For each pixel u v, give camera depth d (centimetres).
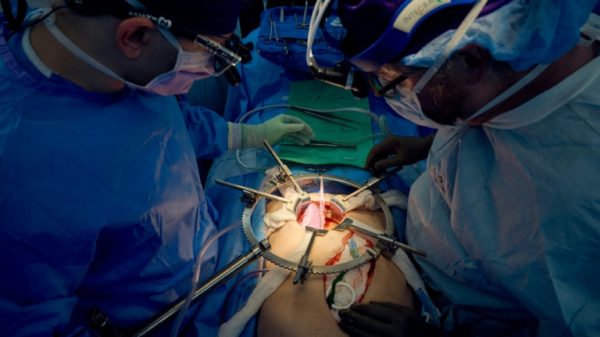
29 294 80
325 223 125
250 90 189
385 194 132
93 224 83
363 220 119
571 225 79
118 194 88
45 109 81
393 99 89
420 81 75
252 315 100
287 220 115
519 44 66
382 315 92
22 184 76
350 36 80
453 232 106
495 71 73
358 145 151
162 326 93
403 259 109
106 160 87
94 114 87
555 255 82
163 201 99
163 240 101
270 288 101
